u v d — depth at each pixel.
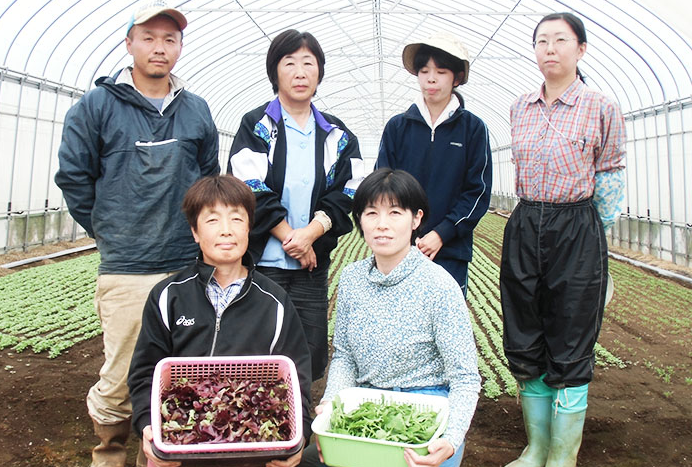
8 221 12.98
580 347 4.00
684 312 9.62
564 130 3.98
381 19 20.66
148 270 3.99
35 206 13.88
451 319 3.26
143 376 3.16
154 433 2.51
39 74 13.00
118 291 3.97
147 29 3.92
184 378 2.91
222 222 3.14
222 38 17.30
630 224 15.98
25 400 5.41
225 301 3.25
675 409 5.55
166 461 2.52
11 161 12.72
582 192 4.01
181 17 3.99
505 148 29.09
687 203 13.17
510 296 4.28
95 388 4.10
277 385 2.91
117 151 3.96
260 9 14.79
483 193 4.52
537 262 4.10
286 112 4.33
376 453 2.77
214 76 20.19
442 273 3.38
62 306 9.39
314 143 4.36
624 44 13.41
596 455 4.71
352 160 4.50
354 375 3.54
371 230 3.28
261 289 3.30
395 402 3.14
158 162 3.99
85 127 3.92
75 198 4.00
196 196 3.17
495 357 7.28
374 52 25.41
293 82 4.14
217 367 2.96
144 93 4.15
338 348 3.58
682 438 4.98
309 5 17.27
